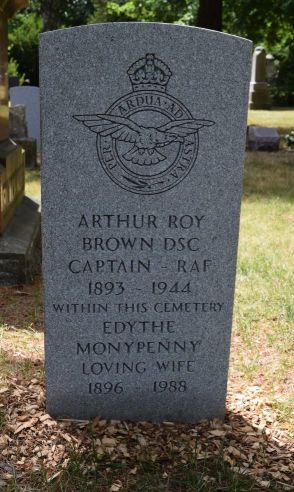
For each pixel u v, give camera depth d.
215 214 1.58
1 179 2.57
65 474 1.48
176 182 1.55
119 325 1.63
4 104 3.06
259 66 12.24
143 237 1.58
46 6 8.02
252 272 2.62
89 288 1.60
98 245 1.58
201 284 1.62
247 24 8.95
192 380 1.68
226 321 1.64
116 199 1.55
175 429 1.67
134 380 1.67
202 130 1.53
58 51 1.47
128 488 1.47
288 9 8.00
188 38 1.48
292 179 4.98
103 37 1.46
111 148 1.52
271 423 1.70
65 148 1.52
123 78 1.49
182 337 1.65
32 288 2.49
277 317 2.25
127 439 1.62
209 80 1.50
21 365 1.88
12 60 11.79
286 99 13.96
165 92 1.50
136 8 9.75
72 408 1.68
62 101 1.49
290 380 1.89
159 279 1.61
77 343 1.63
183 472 1.51
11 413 1.66
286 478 1.51
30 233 2.74
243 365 1.96
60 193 1.54
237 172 1.55
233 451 1.58
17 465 1.51
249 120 10.09
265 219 3.63
